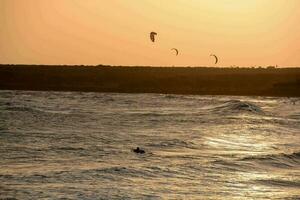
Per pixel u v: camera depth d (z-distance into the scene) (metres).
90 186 48.69
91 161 60.62
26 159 60.66
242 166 61.81
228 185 52.19
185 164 60.25
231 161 63.69
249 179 55.34
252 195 48.94
